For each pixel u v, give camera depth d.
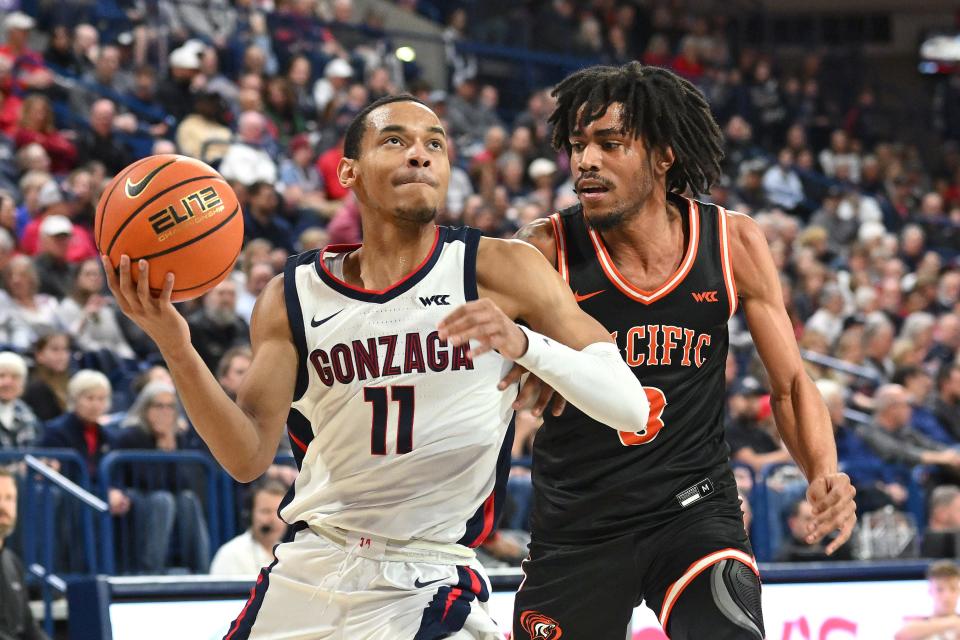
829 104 33.19
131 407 12.33
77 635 7.93
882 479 14.05
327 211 18.39
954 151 33.62
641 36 32.28
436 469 4.84
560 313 4.90
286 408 4.88
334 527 4.95
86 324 13.60
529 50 29.72
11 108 18.11
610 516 5.96
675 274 5.94
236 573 9.80
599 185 5.79
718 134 6.16
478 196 19.67
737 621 5.51
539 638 6.15
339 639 4.86
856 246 23.39
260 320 4.95
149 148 19.14
